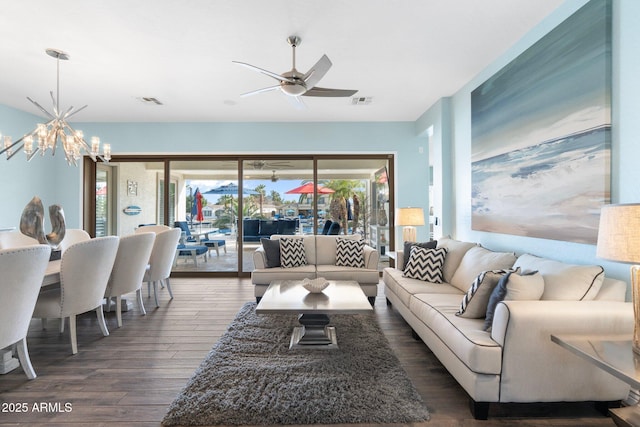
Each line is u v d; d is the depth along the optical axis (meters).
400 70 3.68
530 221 2.84
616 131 2.11
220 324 3.47
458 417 1.93
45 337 3.12
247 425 1.85
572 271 2.10
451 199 4.52
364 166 6.10
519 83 2.98
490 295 2.21
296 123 5.80
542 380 1.86
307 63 3.47
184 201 6.10
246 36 2.94
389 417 1.90
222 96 4.48
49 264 3.15
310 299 2.92
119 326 3.38
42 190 5.46
